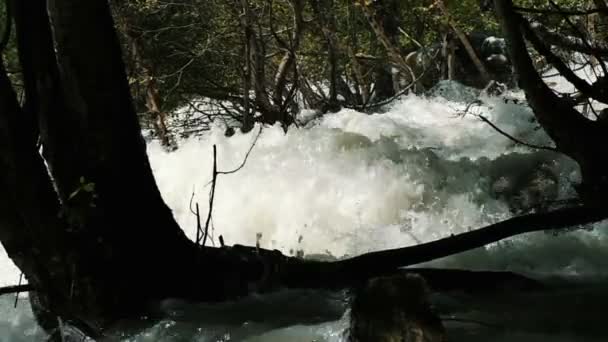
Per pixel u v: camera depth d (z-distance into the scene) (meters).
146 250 5.79
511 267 7.15
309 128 11.40
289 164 10.43
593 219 6.27
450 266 7.25
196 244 6.17
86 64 5.48
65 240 5.45
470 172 9.52
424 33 20.03
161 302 5.80
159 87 17.52
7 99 5.29
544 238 7.48
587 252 7.23
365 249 9.02
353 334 4.46
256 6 16.77
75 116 5.55
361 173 9.91
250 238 9.91
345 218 9.64
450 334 5.12
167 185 10.84
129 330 5.56
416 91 18.22
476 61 17.59
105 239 5.61
